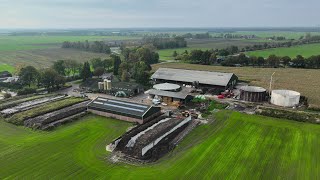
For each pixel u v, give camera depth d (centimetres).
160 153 4525
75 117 6134
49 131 5438
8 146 4722
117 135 5266
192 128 5600
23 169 3975
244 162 4209
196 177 3803
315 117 6006
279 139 5044
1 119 6066
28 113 6216
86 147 4731
